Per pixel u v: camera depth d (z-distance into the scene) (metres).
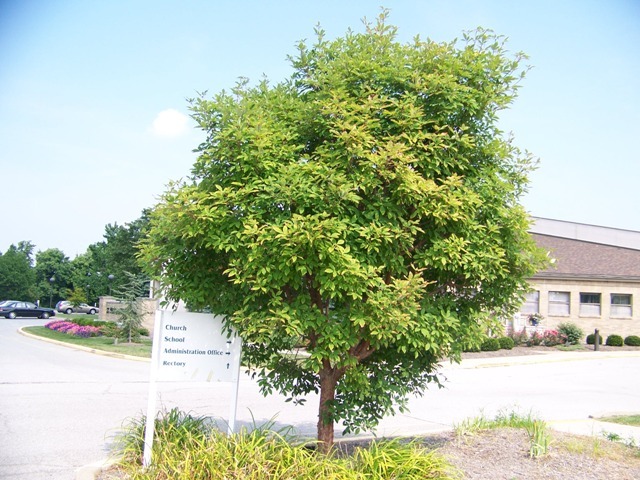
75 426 9.20
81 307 60.12
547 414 11.96
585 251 34.09
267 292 5.81
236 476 5.20
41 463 7.08
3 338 27.08
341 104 5.75
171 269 6.21
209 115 6.00
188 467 5.32
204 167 6.07
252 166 5.74
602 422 10.89
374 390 6.15
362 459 5.69
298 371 6.72
